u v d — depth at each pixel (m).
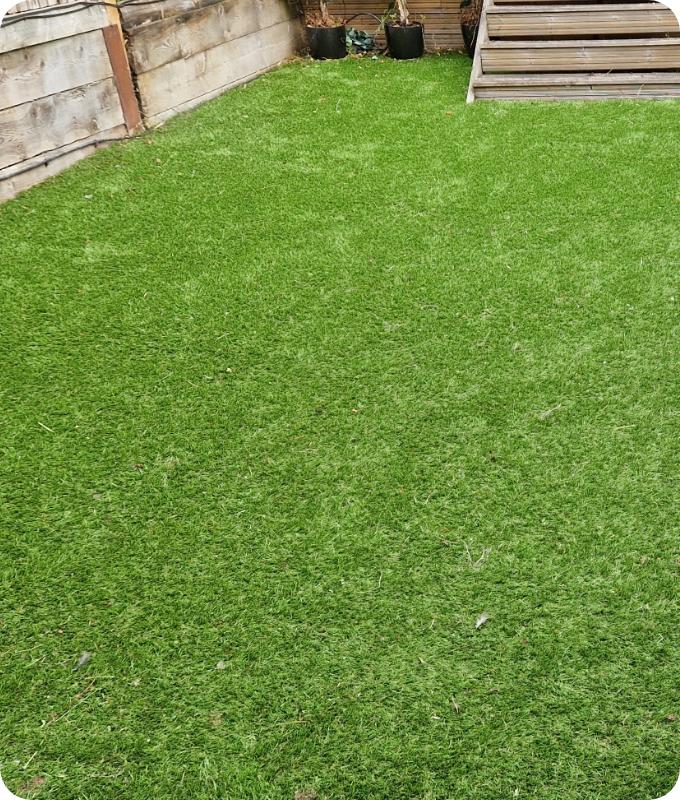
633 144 4.62
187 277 3.35
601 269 3.31
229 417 2.53
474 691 1.71
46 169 4.29
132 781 1.56
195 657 1.80
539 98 5.48
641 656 1.78
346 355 2.81
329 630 1.85
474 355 2.79
